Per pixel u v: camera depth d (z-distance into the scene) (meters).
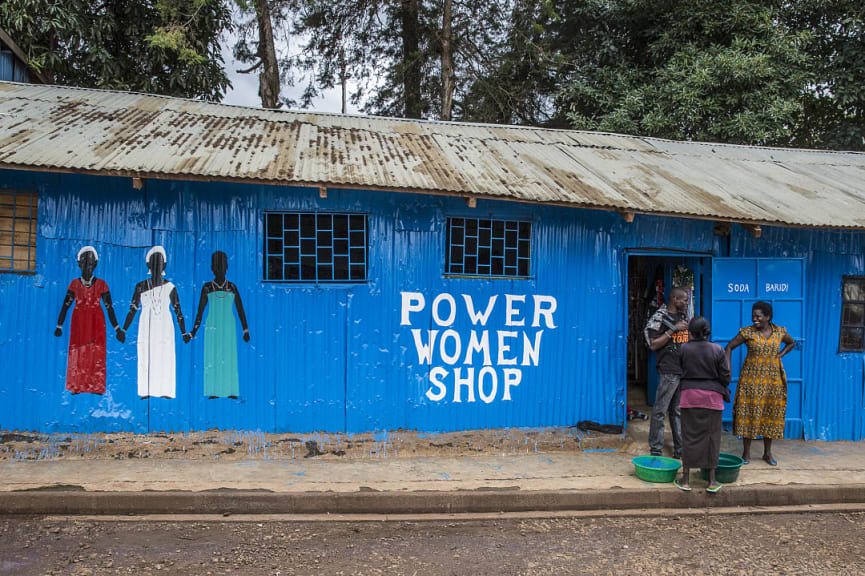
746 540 4.68
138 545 4.29
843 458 6.61
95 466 5.57
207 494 4.92
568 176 6.93
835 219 6.62
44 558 4.05
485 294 6.64
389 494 5.07
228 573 3.91
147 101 7.90
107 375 6.02
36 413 5.93
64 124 6.44
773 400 6.24
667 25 13.75
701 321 5.47
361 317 6.38
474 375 6.62
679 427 6.25
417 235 6.49
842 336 7.48
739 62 11.77
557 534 4.72
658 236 7.05
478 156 7.29
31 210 5.94
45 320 5.95
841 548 4.57
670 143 9.28
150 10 12.27
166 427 6.09
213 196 6.16
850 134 13.38
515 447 6.58
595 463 6.17
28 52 10.75
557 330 6.82
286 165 5.95
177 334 6.11
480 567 4.10
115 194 6.04
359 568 4.04
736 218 6.29
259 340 6.22
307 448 6.18
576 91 14.04
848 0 12.80
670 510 5.28
